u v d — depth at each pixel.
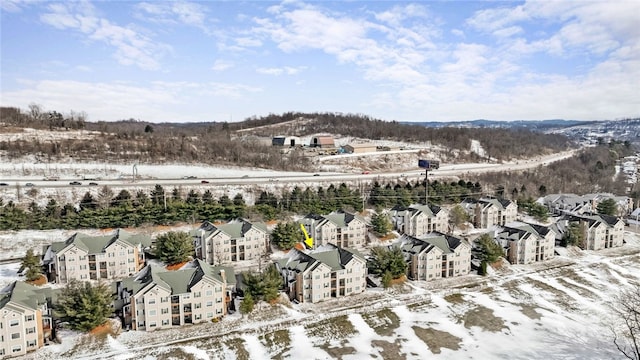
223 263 94.94
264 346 64.81
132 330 66.88
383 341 67.31
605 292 88.75
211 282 70.25
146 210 109.31
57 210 105.31
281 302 77.06
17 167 143.12
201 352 62.47
